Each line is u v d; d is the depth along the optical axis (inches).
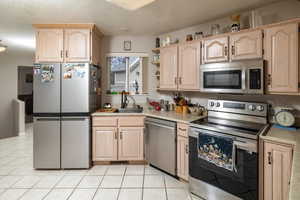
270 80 80.7
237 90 87.8
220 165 79.5
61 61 116.0
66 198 88.1
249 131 75.7
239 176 74.7
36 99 114.3
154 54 144.9
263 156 69.8
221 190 80.5
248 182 72.5
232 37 91.7
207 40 101.7
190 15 103.4
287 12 85.9
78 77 115.3
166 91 140.4
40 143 115.9
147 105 147.3
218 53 97.1
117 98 148.1
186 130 97.0
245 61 85.0
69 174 112.1
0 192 93.0
